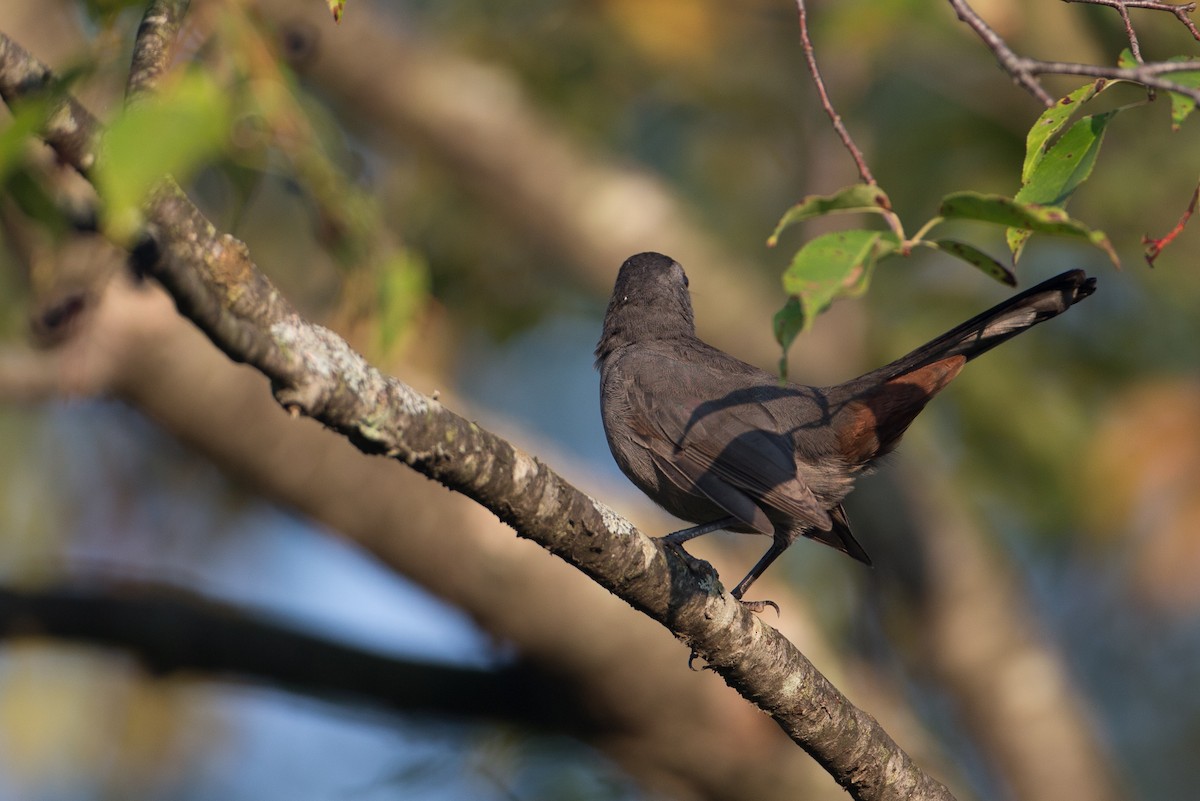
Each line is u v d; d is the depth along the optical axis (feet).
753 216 44.24
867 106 40.06
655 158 45.32
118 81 19.02
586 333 52.37
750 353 38.65
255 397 29.25
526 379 52.31
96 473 42.27
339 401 16.80
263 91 19.80
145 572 39.19
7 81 15.85
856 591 42.06
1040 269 39.83
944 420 39.86
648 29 37.96
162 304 28.22
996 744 38.60
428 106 38.37
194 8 19.71
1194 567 37.09
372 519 30.37
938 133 38.78
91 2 18.26
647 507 33.83
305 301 38.24
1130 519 37.65
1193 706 48.32
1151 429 37.42
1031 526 40.11
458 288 39.06
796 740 21.17
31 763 39.93
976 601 39.06
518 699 32.42
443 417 17.78
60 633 30.99
